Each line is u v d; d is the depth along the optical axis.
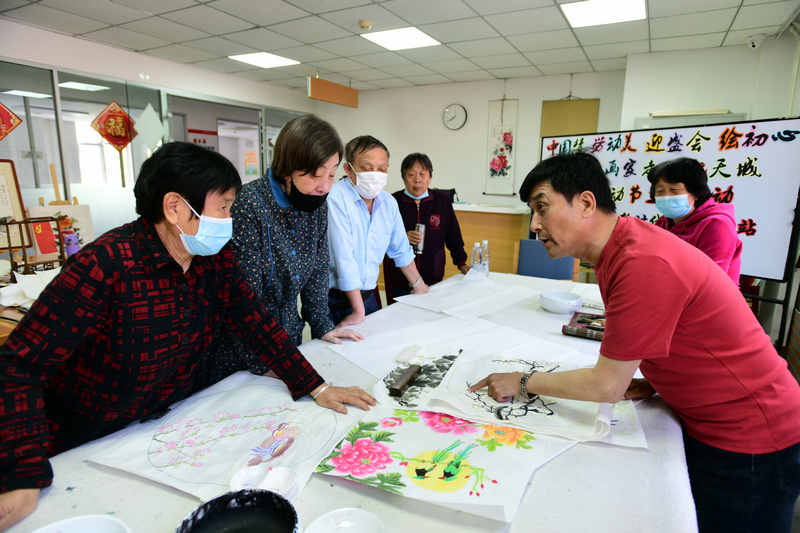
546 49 4.78
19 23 4.19
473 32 4.30
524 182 0.91
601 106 5.79
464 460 0.74
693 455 0.94
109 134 5.05
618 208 3.62
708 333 0.82
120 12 3.88
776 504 0.89
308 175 1.11
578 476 0.71
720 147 3.11
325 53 5.18
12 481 0.63
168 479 0.70
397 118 7.32
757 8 3.48
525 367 1.09
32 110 4.42
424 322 1.53
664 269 0.76
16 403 0.66
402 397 0.97
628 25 3.96
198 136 6.93
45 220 2.34
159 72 5.50
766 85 4.29
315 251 1.31
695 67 4.63
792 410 0.87
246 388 1.02
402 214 2.62
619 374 0.79
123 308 0.74
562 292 1.79
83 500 0.66
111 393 0.80
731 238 1.83
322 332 1.39
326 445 0.79
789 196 2.89
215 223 0.77
